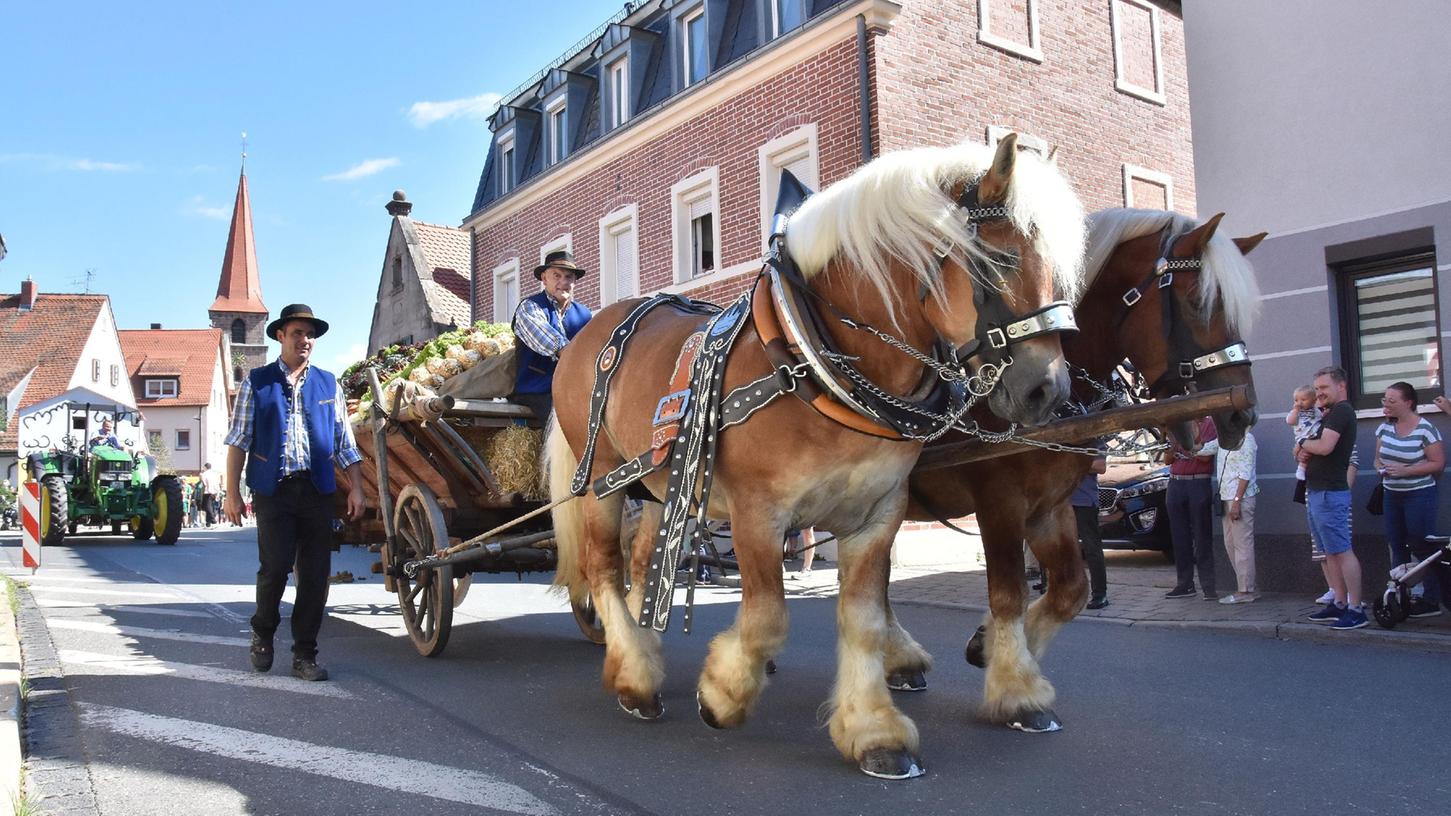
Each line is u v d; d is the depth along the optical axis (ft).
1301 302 26.45
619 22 54.80
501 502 18.99
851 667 11.82
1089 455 13.53
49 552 51.72
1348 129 25.72
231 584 33.86
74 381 153.17
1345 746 12.82
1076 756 12.32
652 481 13.85
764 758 12.28
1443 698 15.53
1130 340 14.11
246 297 267.18
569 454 16.56
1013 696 13.46
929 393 11.06
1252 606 24.54
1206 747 12.74
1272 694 15.83
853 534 11.92
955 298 9.75
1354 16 25.64
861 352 10.87
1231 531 25.85
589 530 15.39
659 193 50.72
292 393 17.63
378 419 20.36
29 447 62.28
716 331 12.38
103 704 15.16
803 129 41.70
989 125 42.63
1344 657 19.03
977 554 40.16
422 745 13.03
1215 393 10.54
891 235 10.05
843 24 39.70
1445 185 24.08
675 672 17.76
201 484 107.86
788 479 11.23
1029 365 9.23
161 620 24.29
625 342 14.94
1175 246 13.52
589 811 10.50
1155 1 32.12
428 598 19.31
